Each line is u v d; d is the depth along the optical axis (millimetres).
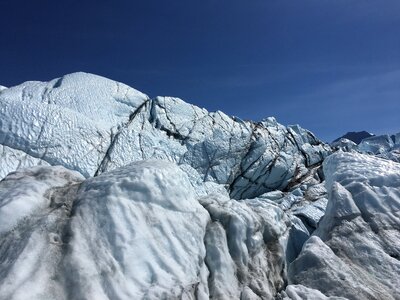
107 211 10156
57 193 11094
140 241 9906
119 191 10727
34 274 8328
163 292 8984
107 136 30125
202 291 10008
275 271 12789
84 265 8852
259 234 13250
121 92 36250
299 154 40406
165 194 11445
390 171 18047
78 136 28188
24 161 24734
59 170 12625
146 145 31953
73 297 8281
